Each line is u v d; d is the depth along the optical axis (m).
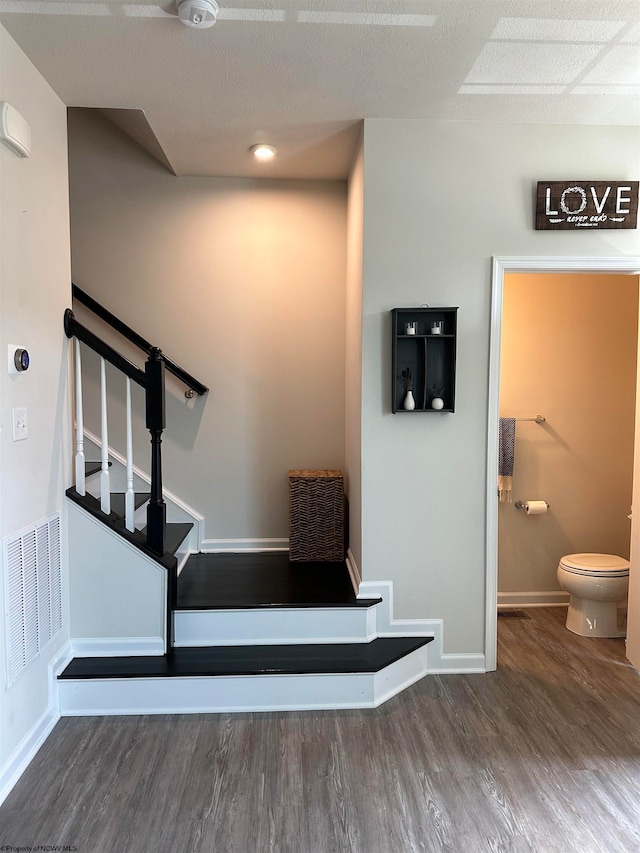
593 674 2.81
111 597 2.57
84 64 2.17
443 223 2.68
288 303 3.48
